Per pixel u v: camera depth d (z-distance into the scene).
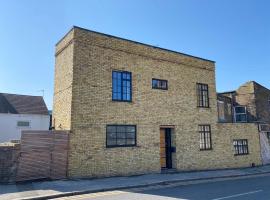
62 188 11.16
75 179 13.38
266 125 26.41
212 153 20.30
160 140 18.06
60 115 15.42
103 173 14.46
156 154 16.92
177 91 18.83
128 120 15.99
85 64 14.72
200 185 13.16
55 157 13.07
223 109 27.77
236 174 18.03
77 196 10.27
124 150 15.48
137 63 16.94
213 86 21.34
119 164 15.15
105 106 15.15
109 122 15.16
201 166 19.36
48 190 10.72
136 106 16.48
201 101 20.42
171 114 18.20
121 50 16.28
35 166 12.48
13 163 12.05
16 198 9.38
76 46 14.55
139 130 16.41
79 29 14.77
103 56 15.46
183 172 17.73
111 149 14.95
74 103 14.05
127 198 9.73
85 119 14.29
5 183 11.84
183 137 18.66
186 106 19.22
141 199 9.52
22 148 12.26
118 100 15.77
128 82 16.44
